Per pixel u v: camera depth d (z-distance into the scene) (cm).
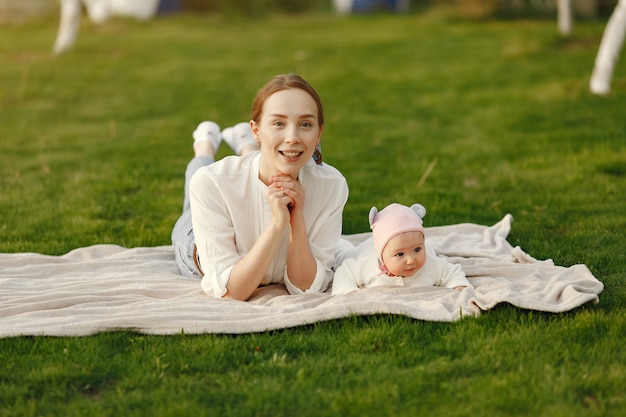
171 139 830
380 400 305
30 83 1107
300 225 393
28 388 318
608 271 444
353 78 1144
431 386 314
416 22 1662
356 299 381
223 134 522
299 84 373
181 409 299
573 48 1267
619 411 293
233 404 306
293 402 305
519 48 1279
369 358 338
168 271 462
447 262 416
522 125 843
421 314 371
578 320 367
